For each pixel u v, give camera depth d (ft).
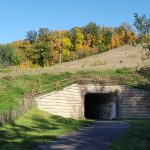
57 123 132.26
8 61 403.54
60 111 168.76
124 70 224.12
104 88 188.75
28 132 100.78
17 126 112.37
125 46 385.91
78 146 76.43
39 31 440.86
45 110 159.84
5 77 183.01
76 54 424.46
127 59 305.94
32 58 408.87
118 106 186.91
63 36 447.83
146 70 77.77
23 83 168.66
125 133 99.76
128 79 193.67
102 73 212.23
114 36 468.34
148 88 181.88
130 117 184.14
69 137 92.17
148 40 72.54
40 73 209.67
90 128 119.03
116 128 117.50
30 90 160.56
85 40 459.73
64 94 172.14
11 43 441.27
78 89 183.93
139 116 182.60
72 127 121.08
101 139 87.92
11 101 133.80
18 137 89.61
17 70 234.17
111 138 89.81
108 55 340.18
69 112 175.11
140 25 72.18
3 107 124.57
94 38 462.19
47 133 100.01
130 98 185.06
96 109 226.38
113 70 227.20
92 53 426.10
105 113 210.59
